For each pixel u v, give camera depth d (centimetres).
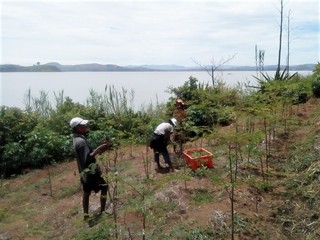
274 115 753
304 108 973
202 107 942
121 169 793
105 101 1277
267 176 613
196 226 492
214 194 577
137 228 518
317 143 692
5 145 1075
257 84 1241
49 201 801
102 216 564
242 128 787
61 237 607
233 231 455
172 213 535
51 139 1089
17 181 978
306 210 509
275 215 509
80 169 591
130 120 1126
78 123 598
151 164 806
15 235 659
